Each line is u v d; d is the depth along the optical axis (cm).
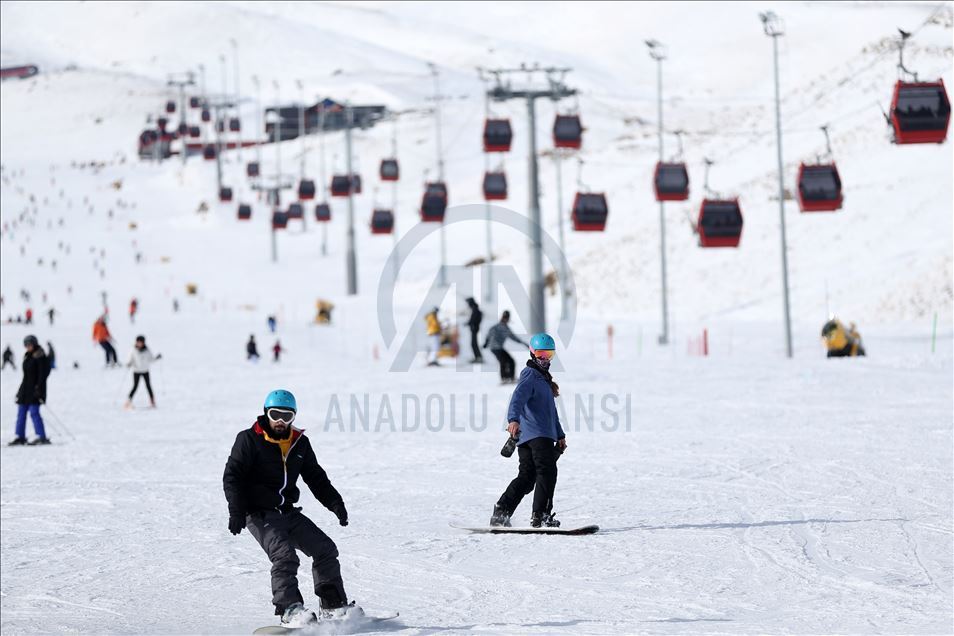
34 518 3516
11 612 2238
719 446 4403
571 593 2166
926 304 13662
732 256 17938
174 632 1986
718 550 2520
